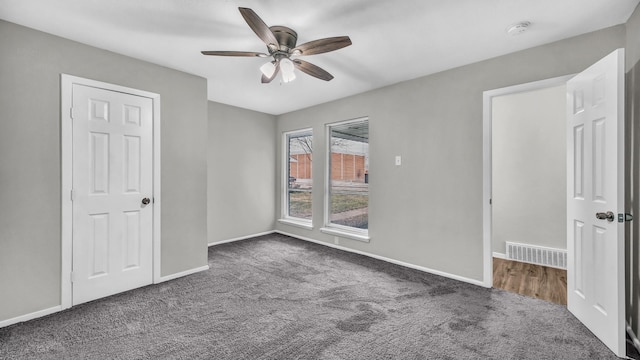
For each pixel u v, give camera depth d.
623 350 1.68
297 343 1.85
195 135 3.15
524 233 3.67
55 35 2.24
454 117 2.94
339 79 3.29
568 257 2.25
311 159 4.82
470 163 2.83
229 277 3.03
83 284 2.39
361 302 2.44
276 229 5.23
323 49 2.06
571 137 2.19
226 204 4.52
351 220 4.23
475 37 2.29
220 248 4.16
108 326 2.05
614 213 1.72
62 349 1.78
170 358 1.70
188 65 2.87
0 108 2.01
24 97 2.10
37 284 2.17
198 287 2.76
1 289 2.03
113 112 2.55
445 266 3.03
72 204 2.32
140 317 2.18
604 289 1.82
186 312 2.26
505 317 2.18
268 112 5.02
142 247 2.75
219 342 1.86
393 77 3.23
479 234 2.78
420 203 3.22
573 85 2.16
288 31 2.13
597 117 1.88
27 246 2.12
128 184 2.65
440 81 3.04
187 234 3.09
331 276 3.05
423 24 2.09
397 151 3.43
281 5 1.85
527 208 3.65
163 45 2.44
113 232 2.56
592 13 1.95
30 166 2.13
